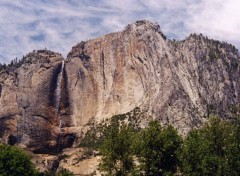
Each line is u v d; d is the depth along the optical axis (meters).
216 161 113.06
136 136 116.50
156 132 113.56
